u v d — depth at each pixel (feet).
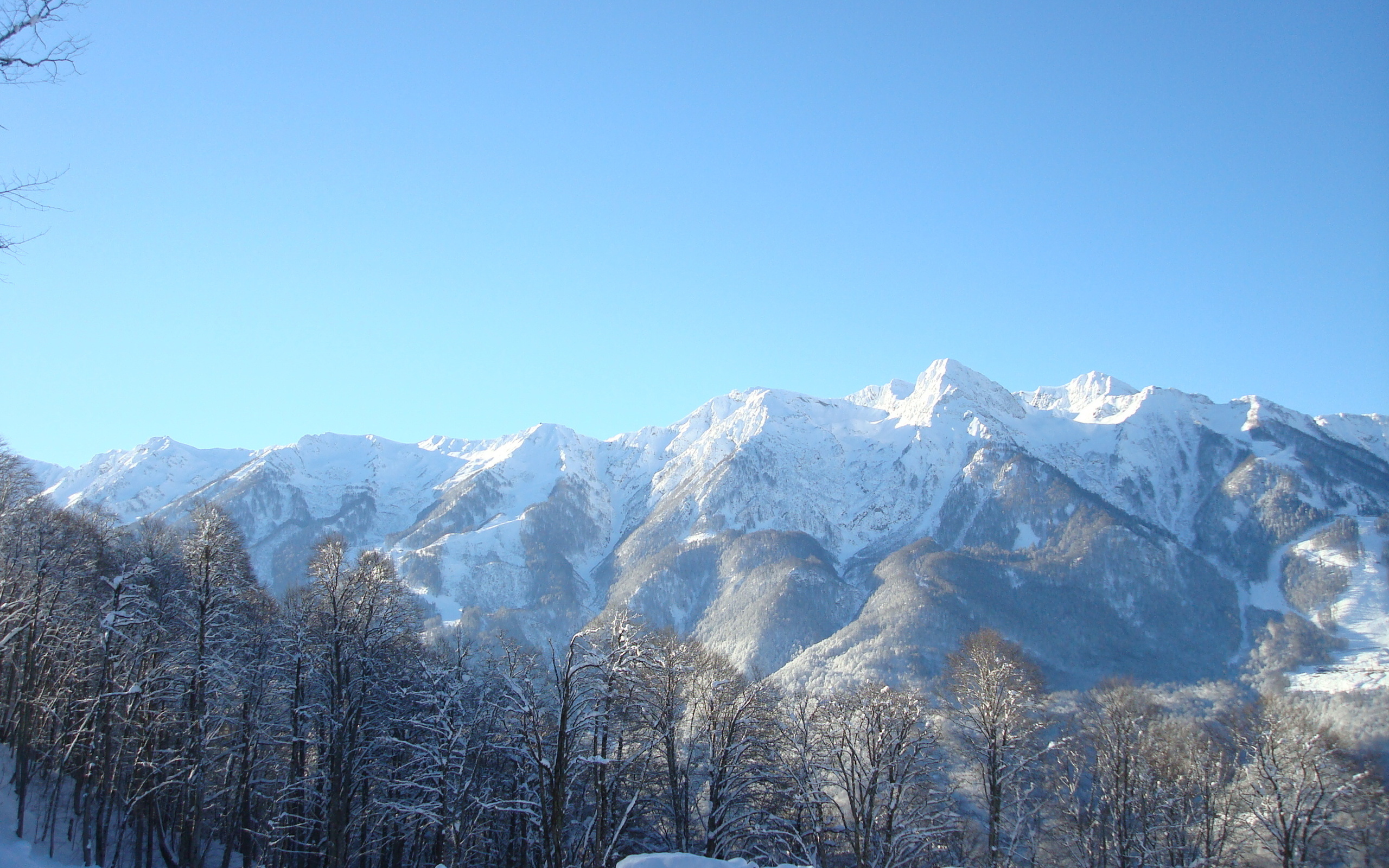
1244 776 180.14
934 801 154.81
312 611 149.07
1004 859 147.84
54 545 167.84
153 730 140.56
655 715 148.25
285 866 153.48
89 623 156.97
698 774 163.02
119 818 147.74
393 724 151.84
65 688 149.07
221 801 159.22
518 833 153.48
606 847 126.52
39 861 130.93
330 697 143.95
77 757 155.94
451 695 144.87
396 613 155.02
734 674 185.68
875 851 144.77
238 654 150.51
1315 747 170.50
